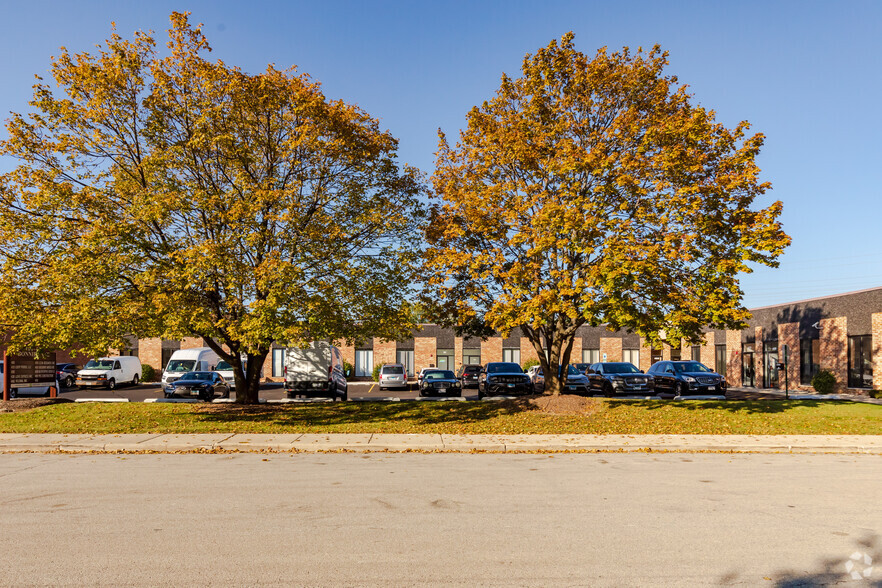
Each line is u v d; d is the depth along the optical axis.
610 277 15.80
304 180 18.45
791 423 17.33
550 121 19.27
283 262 15.90
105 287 16.66
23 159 17.00
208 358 35.44
